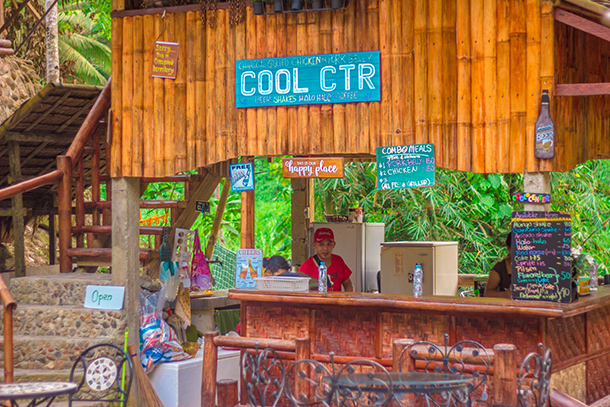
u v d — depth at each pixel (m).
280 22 5.35
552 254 4.43
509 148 4.71
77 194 7.06
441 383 3.40
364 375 3.65
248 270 5.91
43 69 12.73
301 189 8.95
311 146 5.29
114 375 4.57
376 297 4.91
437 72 4.94
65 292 6.05
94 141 7.49
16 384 3.98
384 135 5.09
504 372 3.98
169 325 6.39
